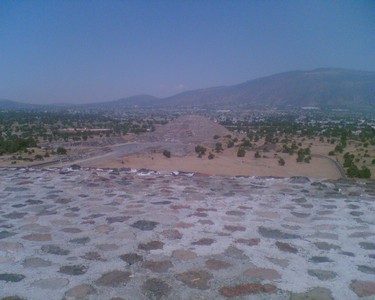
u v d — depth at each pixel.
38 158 57.81
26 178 9.34
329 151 64.31
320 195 7.89
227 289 3.99
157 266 4.49
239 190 8.27
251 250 5.00
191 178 9.55
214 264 4.57
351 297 3.87
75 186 8.49
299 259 4.76
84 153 69.44
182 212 6.60
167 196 7.68
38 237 5.36
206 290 3.97
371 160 50.53
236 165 53.72
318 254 4.92
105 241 5.23
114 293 3.88
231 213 6.59
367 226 6.00
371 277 4.30
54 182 8.88
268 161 57.09
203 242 5.25
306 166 51.38
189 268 4.45
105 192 7.97
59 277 4.19
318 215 6.54
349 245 5.23
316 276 4.31
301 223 6.12
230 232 5.66
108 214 6.44
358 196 7.82
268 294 3.91
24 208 6.77
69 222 6.02
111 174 9.93
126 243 5.17
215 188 8.44
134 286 4.02
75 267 4.44
